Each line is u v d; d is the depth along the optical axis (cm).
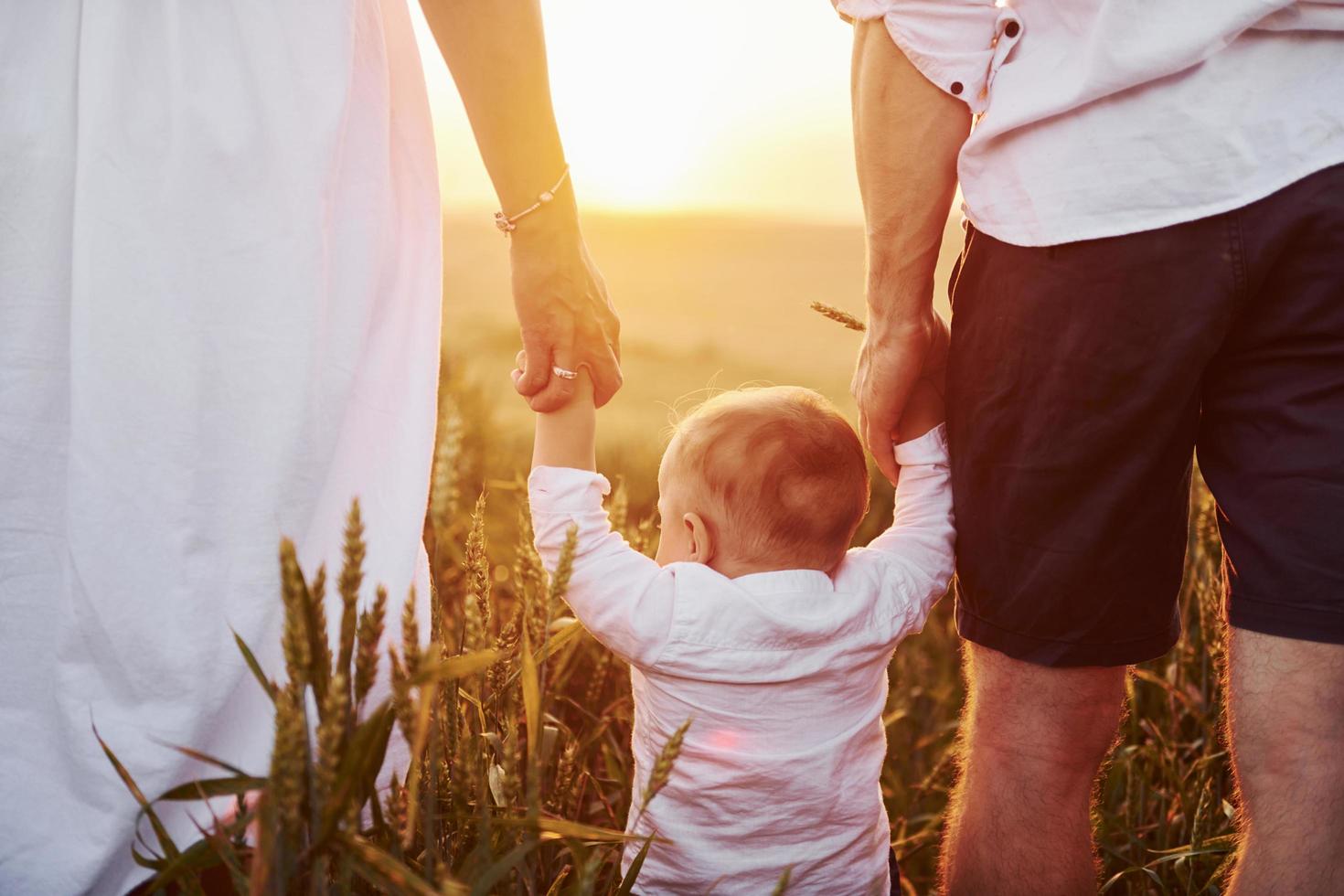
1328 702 124
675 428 165
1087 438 136
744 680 141
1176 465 139
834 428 150
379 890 118
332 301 130
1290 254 125
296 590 93
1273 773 126
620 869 151
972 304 146
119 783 121
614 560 146
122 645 121
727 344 1182
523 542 138
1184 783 200
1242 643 131
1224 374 135
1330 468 125
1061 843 152
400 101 142
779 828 147
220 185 123
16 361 122
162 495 123
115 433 121
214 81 123
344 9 126
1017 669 150
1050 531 142
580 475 149
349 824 95
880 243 150
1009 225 139
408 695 97
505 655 136
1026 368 139
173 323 122
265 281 124
